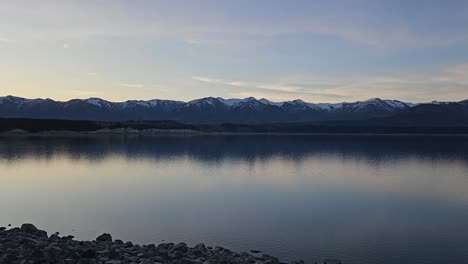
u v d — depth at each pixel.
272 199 30.11
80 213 24.50
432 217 24.41
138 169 50.59
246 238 19.45
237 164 57.91
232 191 33.91
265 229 21.14
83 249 14.26
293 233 20.44
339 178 43.59
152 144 108.31
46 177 41.94
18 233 16.86
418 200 30.39
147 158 66.25
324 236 19.94
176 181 39.91
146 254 14.66
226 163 59.25
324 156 74.50
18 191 32.84
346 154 80.31
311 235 20.11
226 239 19.25
